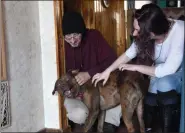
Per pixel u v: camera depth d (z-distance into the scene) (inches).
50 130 99.5
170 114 79.4
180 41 62.9
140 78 75.6
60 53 95.1
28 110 91.5
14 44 83.4
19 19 85.4
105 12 126.4
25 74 89.4
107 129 91.4
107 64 81.6
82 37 81.7
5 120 80.0
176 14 129.6
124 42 138.2
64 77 73.5
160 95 78.5
